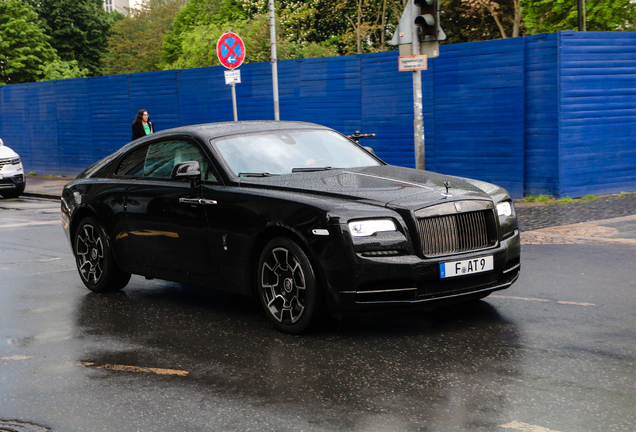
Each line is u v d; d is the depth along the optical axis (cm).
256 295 556
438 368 436
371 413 369
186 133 628
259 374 441
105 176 704
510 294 617
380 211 488
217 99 1803
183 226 591
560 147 1198
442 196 507
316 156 614
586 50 1200
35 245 1012
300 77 1608
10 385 441
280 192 530
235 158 588
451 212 500
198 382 431
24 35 5547
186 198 588
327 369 444
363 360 458
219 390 415
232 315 591
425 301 488
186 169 566
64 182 2061
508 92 1250
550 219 1018
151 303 648
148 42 6819
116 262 679
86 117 2144
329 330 531
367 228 481
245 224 536
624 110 1244
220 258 564
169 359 480
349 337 511
